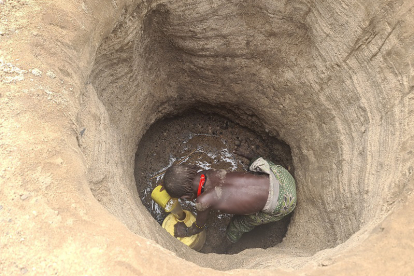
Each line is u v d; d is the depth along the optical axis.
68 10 1.45
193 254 1.88
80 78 1.48
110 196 1.49
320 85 2.11
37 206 1.06
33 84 1.28
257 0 2.04
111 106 2.10
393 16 1.57
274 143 2.90
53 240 1.02
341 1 1.75
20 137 1.17
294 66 2.25
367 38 1.72
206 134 3.10
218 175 2.22
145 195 2.81
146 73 2.41
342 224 1.82
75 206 1.09
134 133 2.48
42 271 0.97
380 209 1.41
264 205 2.13
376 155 1.65
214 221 2.76
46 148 1.18
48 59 1.37
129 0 1.76
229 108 2.93
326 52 1.98
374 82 1.72
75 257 1.00
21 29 1.35
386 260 1.12
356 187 1.74
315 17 1.95
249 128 3.02
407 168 1.38
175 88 2.76
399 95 1.58
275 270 1.17
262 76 2.47
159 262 1.04
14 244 1.00
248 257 1.92
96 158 1.50
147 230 1.60
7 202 1.06
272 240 2.61
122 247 1.03
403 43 1.55
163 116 2.93
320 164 2.22
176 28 2.19
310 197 2.29
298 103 2.36
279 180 2.23
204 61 2.46
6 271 0.97
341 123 2.00
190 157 3.01
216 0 2.03
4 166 1.10
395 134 1.55
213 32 2.22
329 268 1.13
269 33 2.19
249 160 3.01
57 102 1.31
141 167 2.88
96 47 1.63
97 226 1.07
